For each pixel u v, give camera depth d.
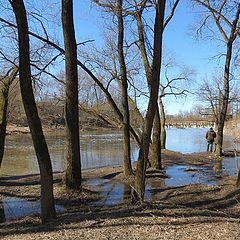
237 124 55.28
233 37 24.38
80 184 12.99
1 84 13.15
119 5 15.30
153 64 10.05
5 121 13.12
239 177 13.65
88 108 20.28
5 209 11.44
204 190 13.45
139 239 6.73
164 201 11.65
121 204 11.43
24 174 19.41
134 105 20.56
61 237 7.08
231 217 8.91
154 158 19.67
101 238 6.86
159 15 9.95
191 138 57.34
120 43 16.56
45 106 20.11
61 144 38.78
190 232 7.05
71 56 12.66
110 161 26.41
